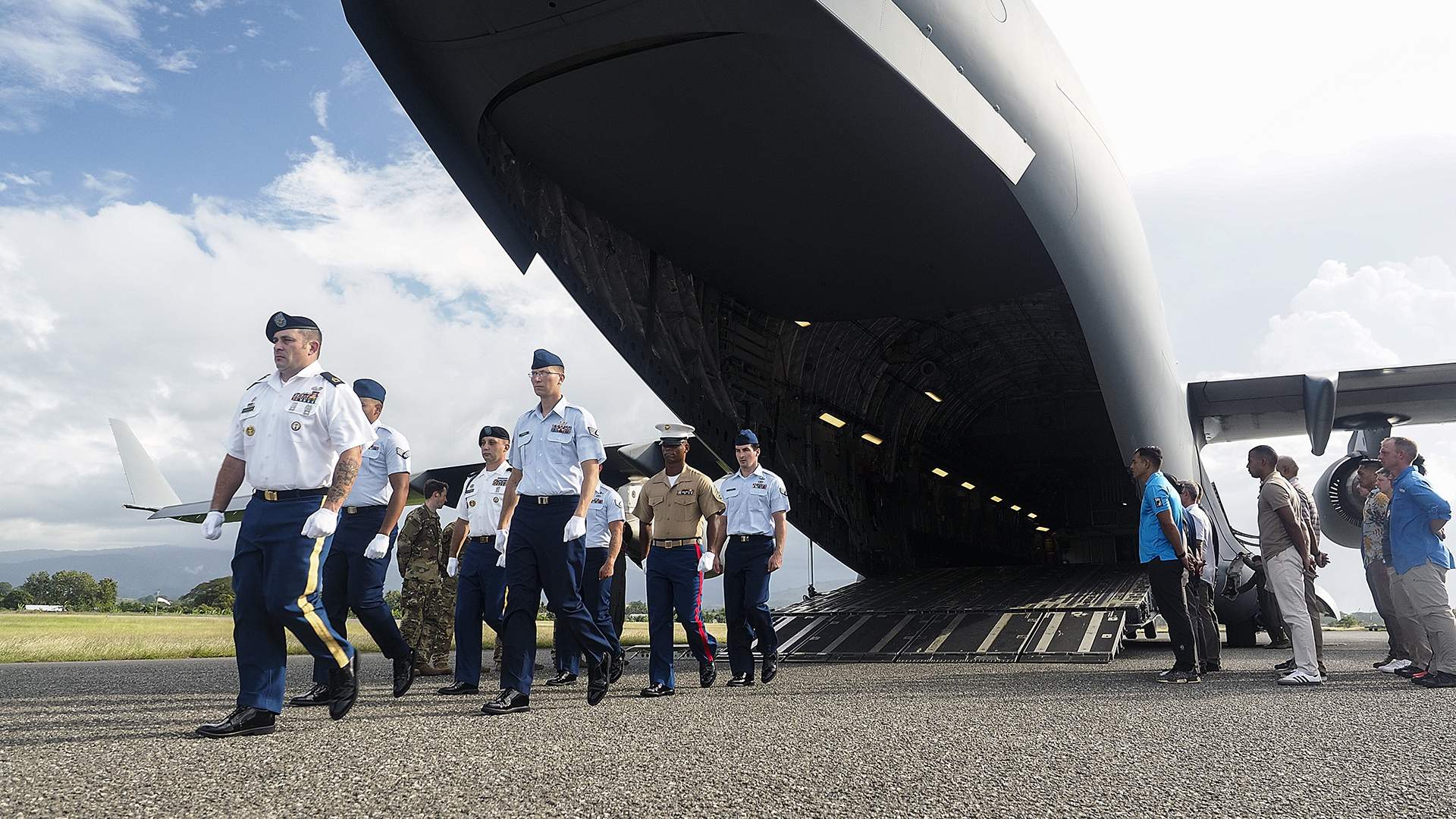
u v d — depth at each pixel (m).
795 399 12.48
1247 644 11.81
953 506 17.94
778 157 8.20
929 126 7.64
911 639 8.59
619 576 8.06
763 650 6.09
